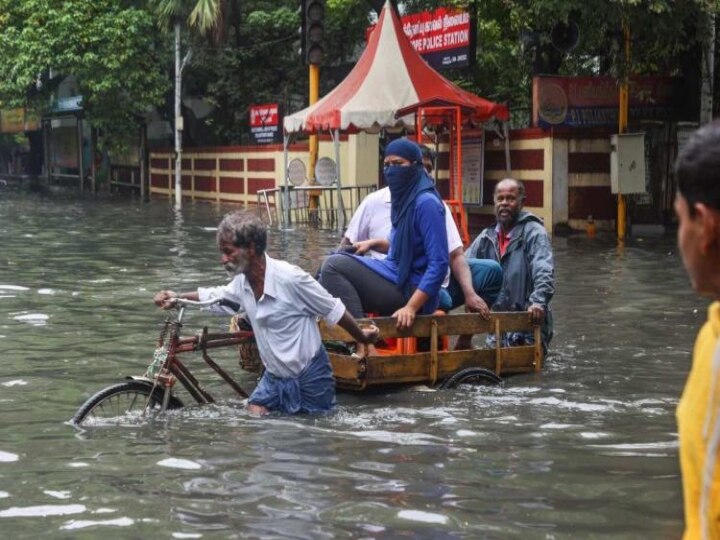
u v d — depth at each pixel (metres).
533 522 5.58
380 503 5.87
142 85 42.41
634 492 6.11
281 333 7.97
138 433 7.43
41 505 5.87
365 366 8.66
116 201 42.28
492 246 10.35
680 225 2.65
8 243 22.73
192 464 6.64
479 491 6.11
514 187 10.17
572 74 27.62
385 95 23.41
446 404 8.44
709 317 2.64
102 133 50.06
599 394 8.83
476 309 9.31
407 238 9.05
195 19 37.69
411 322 8.81
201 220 30.50
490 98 32.62
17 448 7.05
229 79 42.16
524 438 7.34
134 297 14.43
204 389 8.94
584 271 17.11
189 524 5.54
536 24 23.09
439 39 26.75
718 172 2.53
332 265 9.15
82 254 20.38
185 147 44.94
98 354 10.52
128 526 5.52
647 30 21.91
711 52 24.34
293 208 29.16
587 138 24.14
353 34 38.81
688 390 2.61
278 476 6.39
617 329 11.95
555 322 12.41
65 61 41.88
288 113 41.59
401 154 9.01
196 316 12.90
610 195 24.27
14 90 43.94
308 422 7.77
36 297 14.38
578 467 6.62
